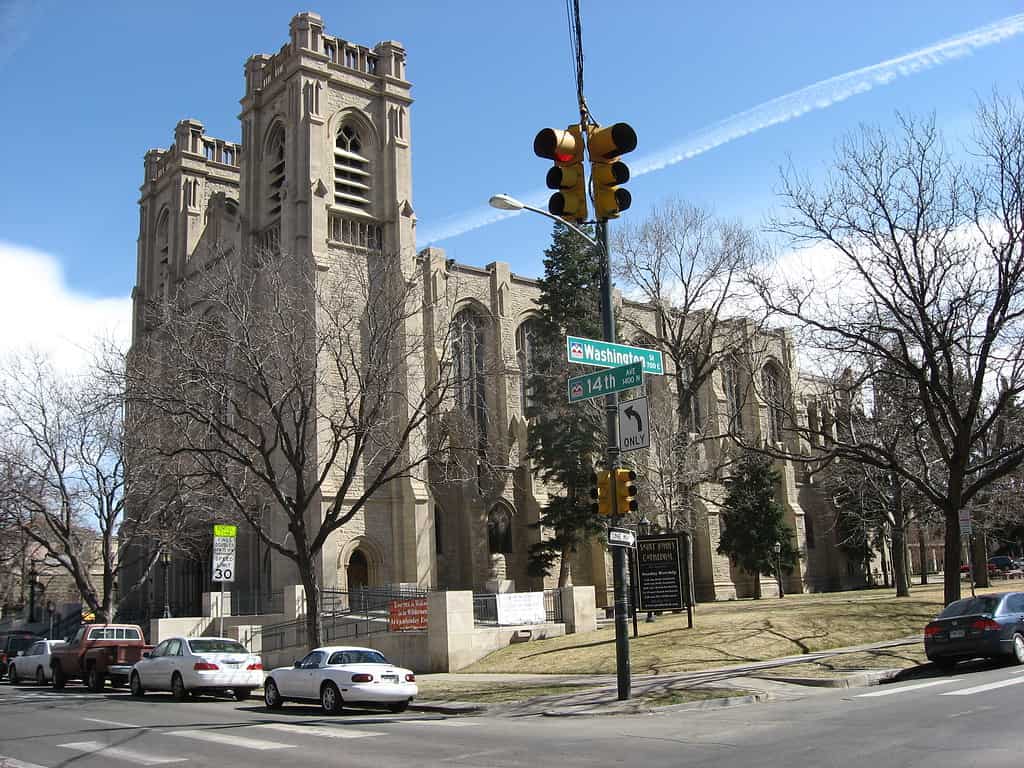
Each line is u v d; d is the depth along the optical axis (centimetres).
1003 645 1988
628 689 1798
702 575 5997
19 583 6956
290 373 3133
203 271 4300
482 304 5438
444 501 5116
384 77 5244
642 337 5053
